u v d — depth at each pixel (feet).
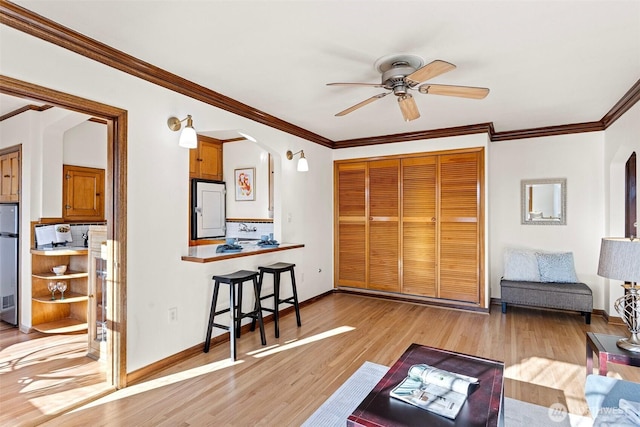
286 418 7.19
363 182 17.03
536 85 9.83
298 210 15.15
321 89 10.20
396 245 16.24
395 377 6.22
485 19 6.51
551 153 14.89
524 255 14.85
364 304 15.75
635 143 10.37
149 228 8.94
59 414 7.29
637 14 6.31
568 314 14.28
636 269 6.53
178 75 9.23
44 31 6.73
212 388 8.34
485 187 14.23
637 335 6.97
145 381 8.64
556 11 6.25
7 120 13.15
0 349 10.73
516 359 9.95
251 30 6.96
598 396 5.66
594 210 14.25
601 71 8.86
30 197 12.24
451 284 14.98
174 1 6.00
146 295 8.87
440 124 14.14
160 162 9.22
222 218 18.13
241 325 12.25
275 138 13.66
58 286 12.07
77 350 10.67
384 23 6.67
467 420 4.94
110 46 7.63
